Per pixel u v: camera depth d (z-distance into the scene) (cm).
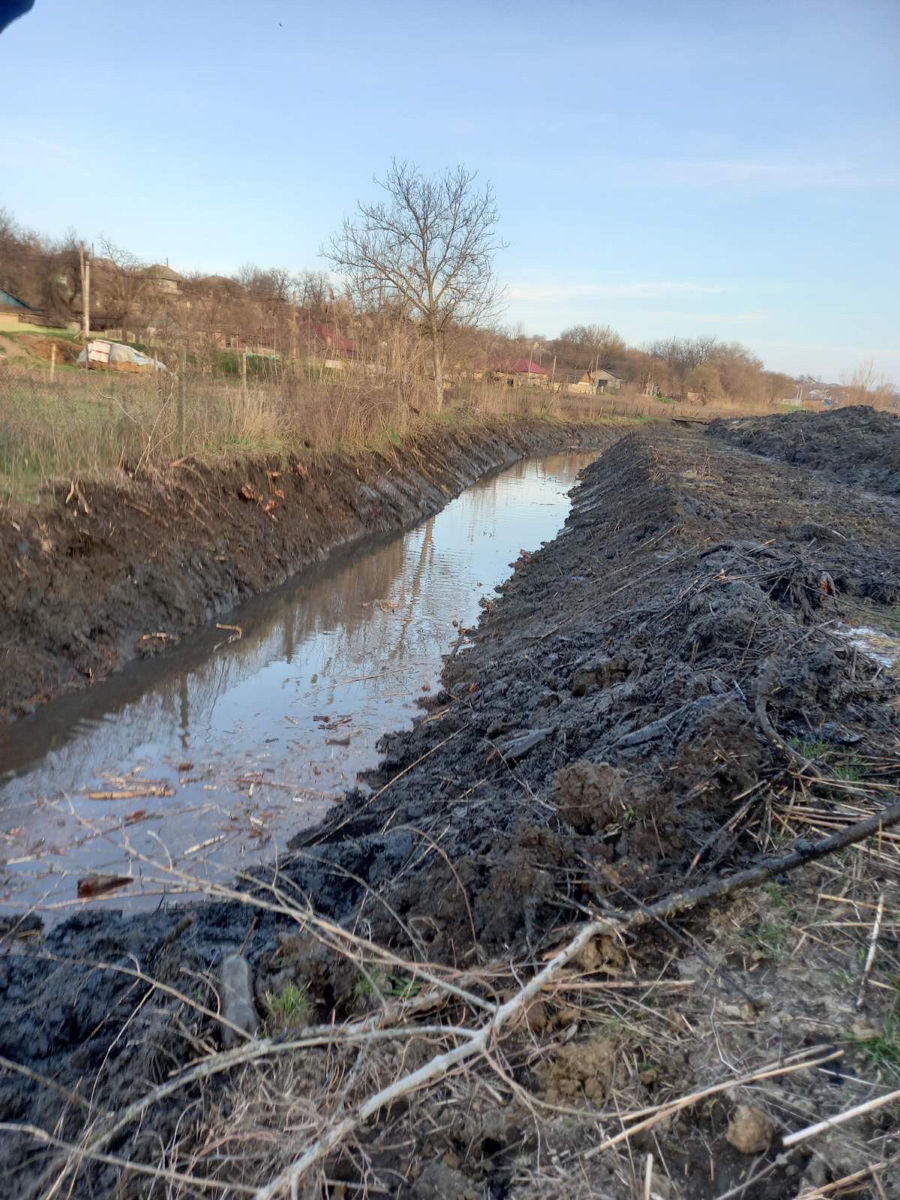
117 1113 241
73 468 935
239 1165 232
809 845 334
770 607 635
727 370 8806
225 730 712
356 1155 234
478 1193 220
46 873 496
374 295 3012
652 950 298
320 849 480
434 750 646
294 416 1559
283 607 1087
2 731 666
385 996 289
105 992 366
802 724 449
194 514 1056
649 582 869
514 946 305
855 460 2086
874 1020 260
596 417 4944
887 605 711
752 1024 262
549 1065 254
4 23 216
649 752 446
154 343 1658
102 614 826
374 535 1557
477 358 3875
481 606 1163
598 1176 221
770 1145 222
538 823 386
